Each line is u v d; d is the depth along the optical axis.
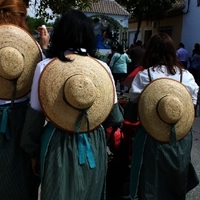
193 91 2.41
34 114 1.78
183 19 13.96
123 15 13.77
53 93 1.73
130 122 2.62
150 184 2.30
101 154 1.89
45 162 1.78
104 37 12.01
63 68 1.74
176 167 2.29
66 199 1.75
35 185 2.11
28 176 2.03
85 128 1.80
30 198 2.07
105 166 1.94
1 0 1.95
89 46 1.87
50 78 1.74
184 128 2.26
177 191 2.39
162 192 2.35
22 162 1.99
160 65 2.33
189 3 13.41
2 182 1.96
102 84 1.80
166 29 15.53
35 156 1.89
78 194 1.78
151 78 2.31
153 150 2.27
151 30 17.22
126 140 2.74
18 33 1.91
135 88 2.38
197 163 4.01
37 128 1.80
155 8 13.87
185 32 13.86
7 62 1.80
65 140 1.79
